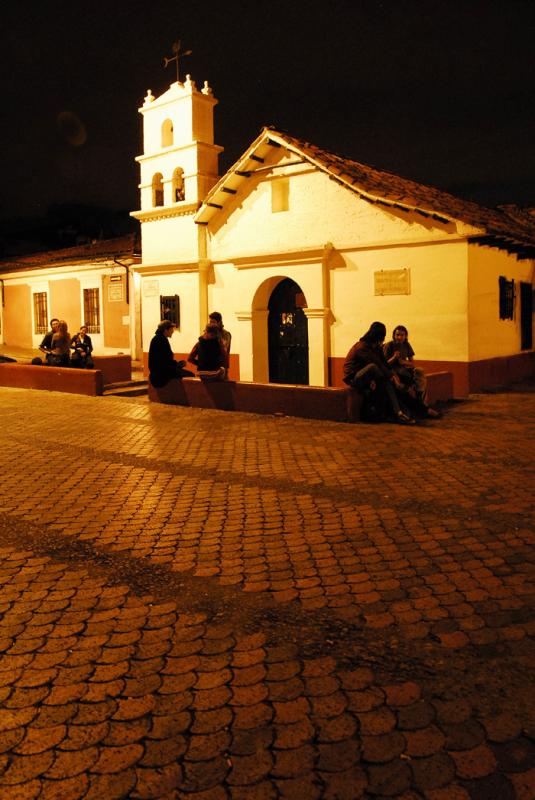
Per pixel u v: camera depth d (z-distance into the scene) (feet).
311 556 14.97
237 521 17.54
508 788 7.77
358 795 7.73
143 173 55.26
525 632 11.31
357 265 43.52
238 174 48.21
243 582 13.70
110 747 8.68
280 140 45.52
